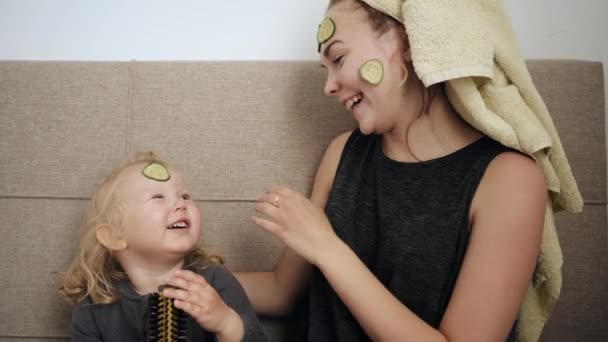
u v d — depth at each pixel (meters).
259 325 0.82
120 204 0.88
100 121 1.04
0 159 1.04
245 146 1.04
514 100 0.75
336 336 0.85
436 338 0.66
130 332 0.85
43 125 1.04
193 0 1.15
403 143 0.83
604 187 1.01
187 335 0.83
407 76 0.77
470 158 0.77
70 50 1.16
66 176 1.04
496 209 0.70
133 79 1.05
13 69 1.05
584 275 0.99
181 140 1.04
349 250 0.73
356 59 0.76
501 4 0.78
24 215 1.04
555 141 0.78
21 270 1.03
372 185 0.86
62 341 1.03
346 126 1.04
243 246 1.03
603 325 0.99
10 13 1.16
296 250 0.73
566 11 1.13
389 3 0.74
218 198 1.04
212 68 1.05
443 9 0.70
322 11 1.14
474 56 0.70
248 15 1.15
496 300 0.66
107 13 1.16
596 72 1.02
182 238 0.86
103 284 0.89
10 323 1.03
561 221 1.00
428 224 0.76
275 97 1.04
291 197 0.76
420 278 0.76
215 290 0.80
